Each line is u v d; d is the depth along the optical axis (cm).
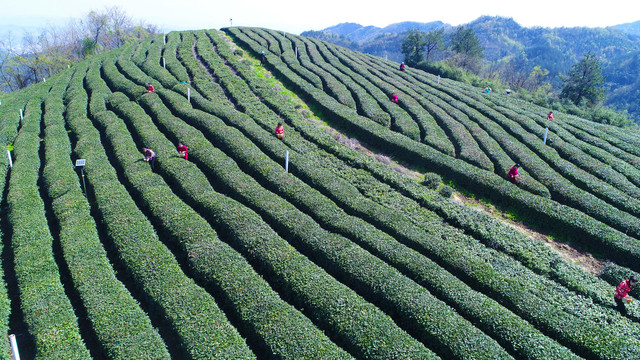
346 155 3139
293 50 6341
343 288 1816
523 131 3859
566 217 2436
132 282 1936
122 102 3972
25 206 2422
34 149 3203
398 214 2422
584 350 1605
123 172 2825
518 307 1798
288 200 2559
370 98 4353
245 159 2936
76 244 2073
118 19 9569
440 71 6431
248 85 4562
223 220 2270
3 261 2084
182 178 2670
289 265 1939
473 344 1548
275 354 1501
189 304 1694
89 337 1652
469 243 2272
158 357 1483
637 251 2164
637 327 1734
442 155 3156
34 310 1688
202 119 3516
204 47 5775
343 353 1491
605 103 14338
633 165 3447
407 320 1709
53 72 7650
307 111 4056
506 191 2702
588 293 1931
